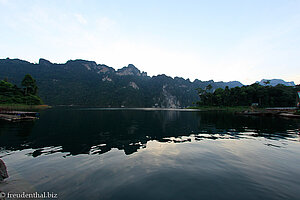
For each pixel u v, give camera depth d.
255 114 42.72
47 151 8.63
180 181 5.03
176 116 40.00
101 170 5.96
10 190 4.50
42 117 30.86
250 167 6.31
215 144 10.40
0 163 5.66
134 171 5.85
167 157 7.56
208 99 115.81
